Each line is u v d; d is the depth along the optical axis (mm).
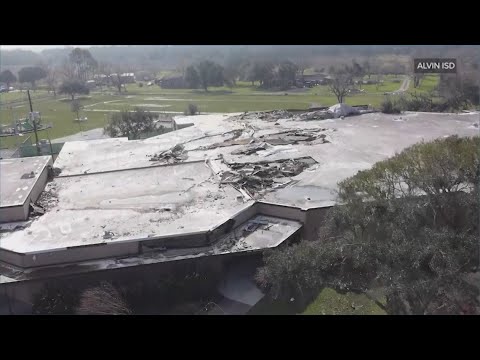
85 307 30672
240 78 158375
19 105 132875
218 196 41625
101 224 37344
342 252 30062
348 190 34438
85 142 62844
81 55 181250
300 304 31969
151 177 46938
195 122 72062
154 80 177750
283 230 37375
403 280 26766
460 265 27031
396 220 30688
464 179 32250
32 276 32688
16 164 48562
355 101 105562
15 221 38562
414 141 55562
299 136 59406
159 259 33844
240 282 35438
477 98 77562
